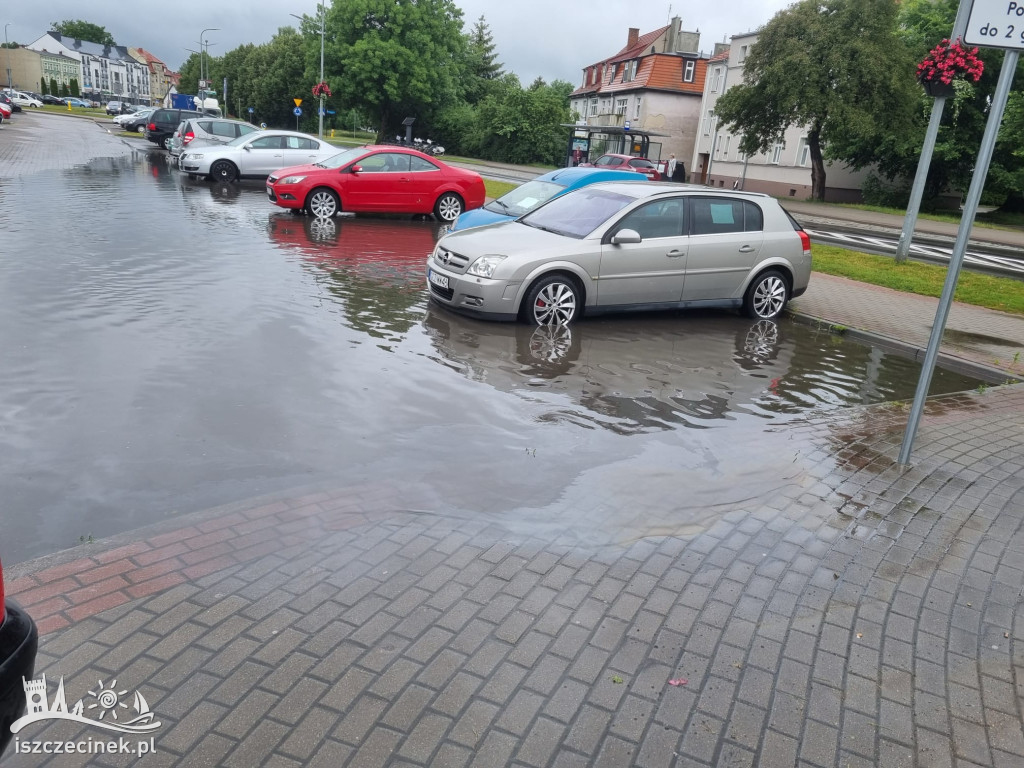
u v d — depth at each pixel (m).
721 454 5.64
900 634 3.52
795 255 10.62
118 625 3.24
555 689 3.03
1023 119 40.62
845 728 2.93
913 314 11.51
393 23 62.94
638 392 7.02
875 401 7.28
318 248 13.44
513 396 6.65
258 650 3.14
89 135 44.28
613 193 10.05
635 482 5.04
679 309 10.73
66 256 10.95
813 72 38.12
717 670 3.21
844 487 5.11
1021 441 6.20
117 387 6.12
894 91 38.34
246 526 4.13
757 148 43.47
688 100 65.25
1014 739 2.93
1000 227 35.12
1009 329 10.96
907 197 46.97
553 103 71.00
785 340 9.59
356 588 3.61
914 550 4.29
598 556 4.04
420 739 2.74
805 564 4.08
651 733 2.84
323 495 4.56
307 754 2.65
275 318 8.52
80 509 4.27
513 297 8.99
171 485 4.61
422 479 4.88
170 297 9.06
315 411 5.93
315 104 89.81
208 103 57.31
